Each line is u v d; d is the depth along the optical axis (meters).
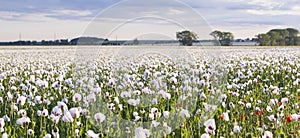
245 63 16.91
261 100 8.10
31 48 44.41
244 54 25.69
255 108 6.88
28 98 7.35
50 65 18.33
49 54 30.30
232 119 6.02
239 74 11.42
